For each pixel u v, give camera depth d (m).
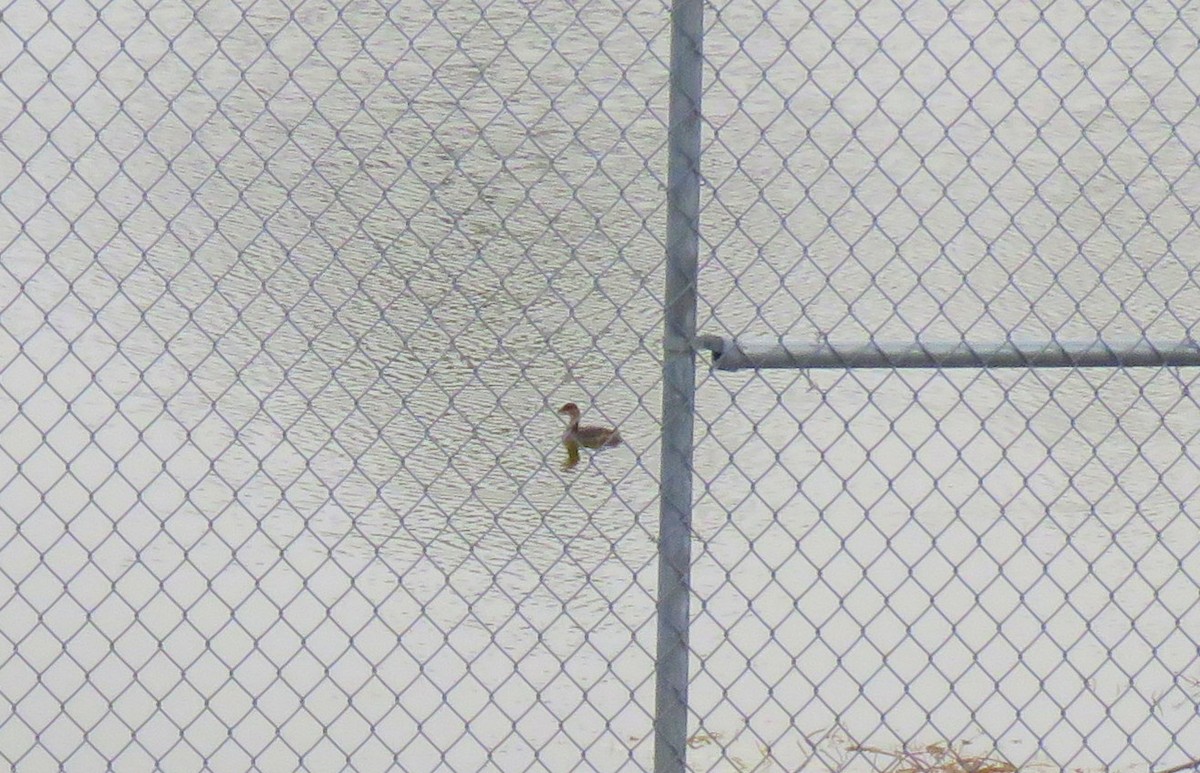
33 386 16.36
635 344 17.06
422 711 9.67
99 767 8.69
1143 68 30.53
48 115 28.77
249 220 22.31
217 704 9.63
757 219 22.42
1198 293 19.92
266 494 13.64
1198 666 10.63
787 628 11.29
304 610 11.27
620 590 11.91
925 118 28.12
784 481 14.53
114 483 13.83
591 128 25.19
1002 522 13.68
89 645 10.41
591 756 9.07
